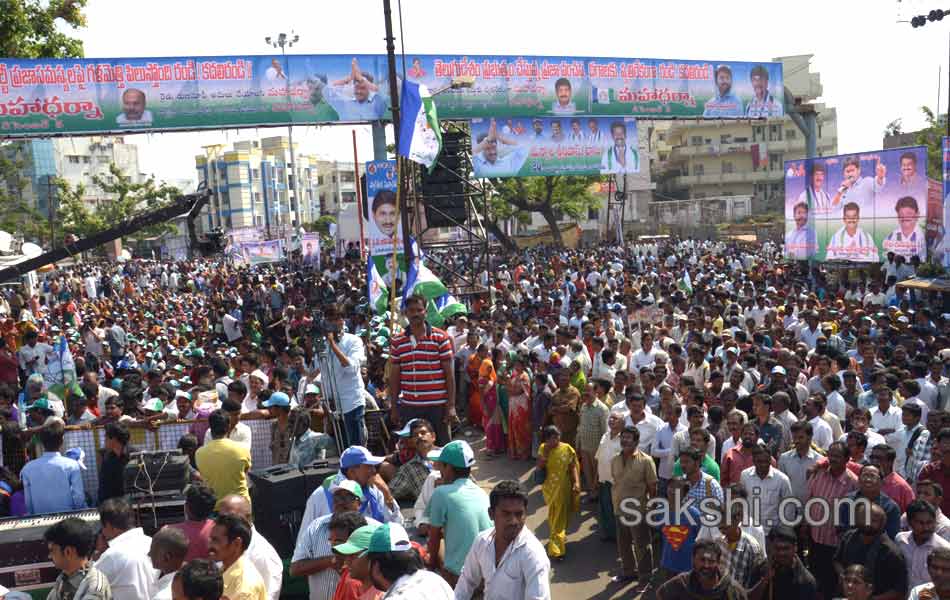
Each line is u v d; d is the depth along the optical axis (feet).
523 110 81.25
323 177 359.66
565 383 36.55
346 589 16.60
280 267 145.89
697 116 88.48
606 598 26.09
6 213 181.37
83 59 70.38
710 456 27.43
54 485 23.67
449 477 19.02
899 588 19.39
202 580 13.61
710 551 17.25
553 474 29.35
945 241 65.87
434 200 63.21
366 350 40.06
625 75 84.99
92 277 115.55
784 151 239.09
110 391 37.86
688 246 143.95
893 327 44.37
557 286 80.53
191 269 159.02
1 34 70.54
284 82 74.33
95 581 15.74
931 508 19.90
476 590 17.31
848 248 76.33
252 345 49.83
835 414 31.40
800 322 47.88
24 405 38.70
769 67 90.94
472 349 49.29
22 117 69.62
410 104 36.63
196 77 72.74
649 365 42.04
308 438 26.89
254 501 23.75
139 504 22.81
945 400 32.40
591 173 84.79
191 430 28.86
